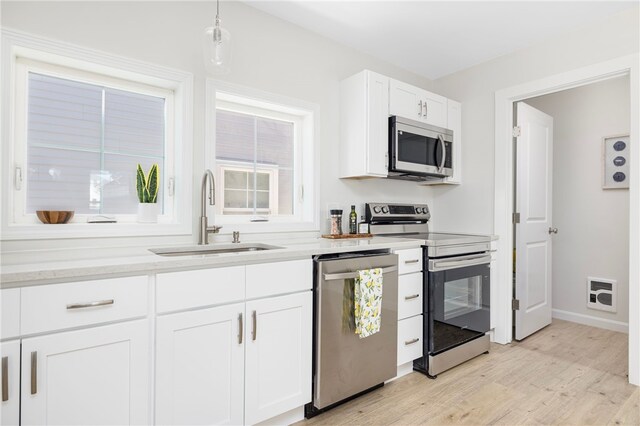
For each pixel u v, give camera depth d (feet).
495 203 9.67
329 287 5.95
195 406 4.72
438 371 7.51
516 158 9.68
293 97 7.94
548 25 8.06
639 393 6.75
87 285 4.01
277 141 8.28
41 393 3.74
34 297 3.71
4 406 3.56
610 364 8.09
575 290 11.32
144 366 4.36
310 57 8.29
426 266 7.68
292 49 7.96
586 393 6.75
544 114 10.61
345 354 6.16
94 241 5.56
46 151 5.57
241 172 7.71
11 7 4.95
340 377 6.09
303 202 8.45
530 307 10.02
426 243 7.65
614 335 10.07
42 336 3.75
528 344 9.42
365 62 9.45
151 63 6.10
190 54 6.55
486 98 9.95
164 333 4.49
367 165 8.08
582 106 11.19
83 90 5.92
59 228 5.27
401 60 9.91
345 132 8.65
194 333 4.72
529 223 9.98
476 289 8.63
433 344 7.51
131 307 4.28
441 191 11.07
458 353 7.96
